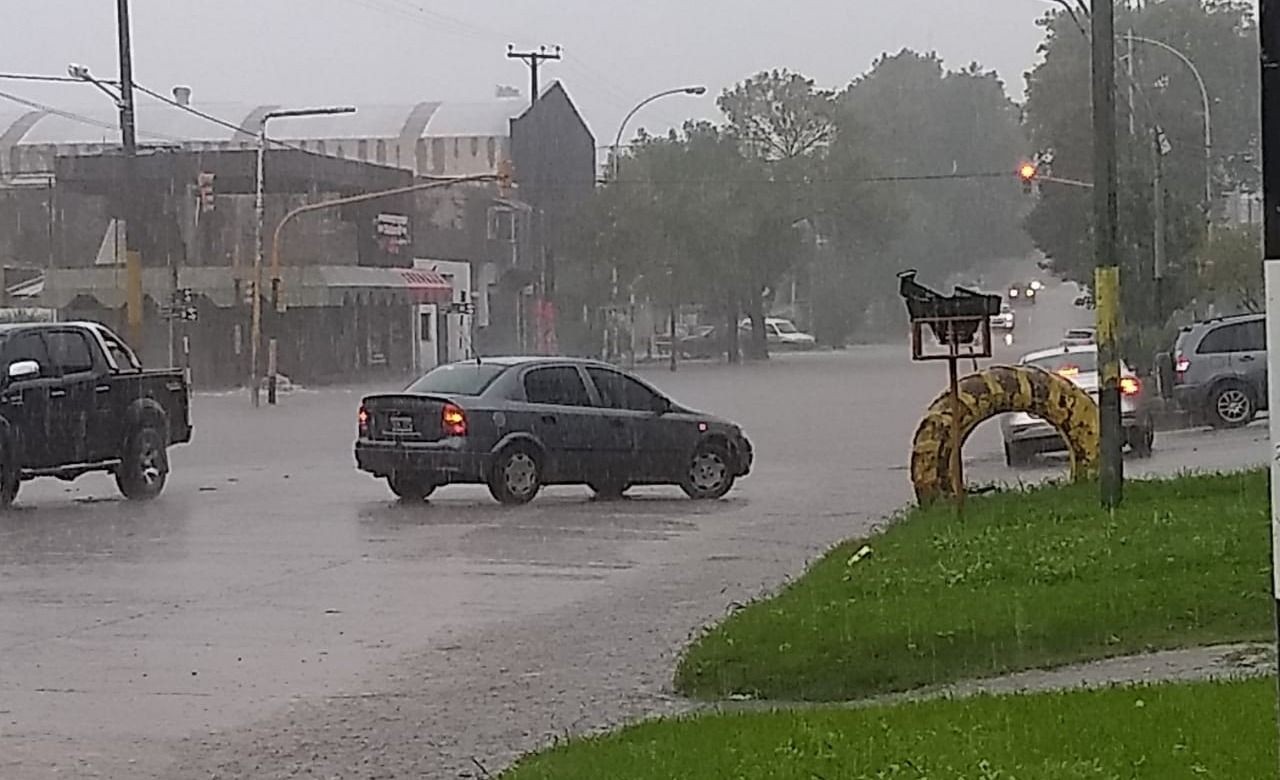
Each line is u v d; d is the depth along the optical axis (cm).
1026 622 1088
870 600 1202
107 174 6191
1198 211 5272
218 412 4506
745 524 1895
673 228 7350
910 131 9988
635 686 1046
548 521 1933
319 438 3503
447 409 2106
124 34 3953
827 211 8000
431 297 6556
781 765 757
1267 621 1105
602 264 7356
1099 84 1566
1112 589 1182
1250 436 2931
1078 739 780
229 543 1747
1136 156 4972
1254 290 4972
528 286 7519
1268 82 416
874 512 2000
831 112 8100
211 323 6016
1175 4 6650
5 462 2083
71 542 1764
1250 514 1525
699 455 2203
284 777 838
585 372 2200
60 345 2186
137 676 1082
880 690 1016
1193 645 1070
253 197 6194
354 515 2011
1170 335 3938
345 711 983
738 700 1005
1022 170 5119
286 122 7631
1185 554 1304
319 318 6156
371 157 7519
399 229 6625
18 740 917
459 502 2164
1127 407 2575
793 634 1087
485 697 1018
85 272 6125
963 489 1689
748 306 7912
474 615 1302
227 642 1196
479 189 7288
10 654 1156
